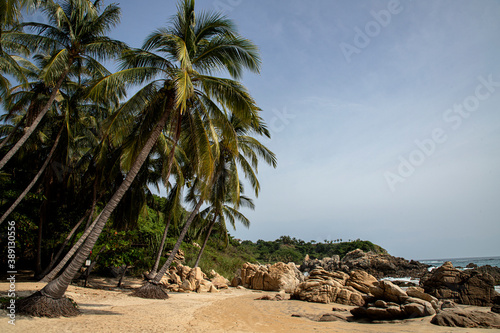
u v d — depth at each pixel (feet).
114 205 34.17
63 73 50.60
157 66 42.83
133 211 71.36
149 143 37.32
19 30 50.88
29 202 67.26
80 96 62.08
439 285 62.23
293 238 419.13
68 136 60.54
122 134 45.65
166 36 38.09
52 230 75.72
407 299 40.11
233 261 132.36
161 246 63.93
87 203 75.92
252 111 40.68
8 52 54.39
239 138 75.05
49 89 59.47
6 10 35.37
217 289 82.07
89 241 32.45
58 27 49.90
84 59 54.29
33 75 65.92
